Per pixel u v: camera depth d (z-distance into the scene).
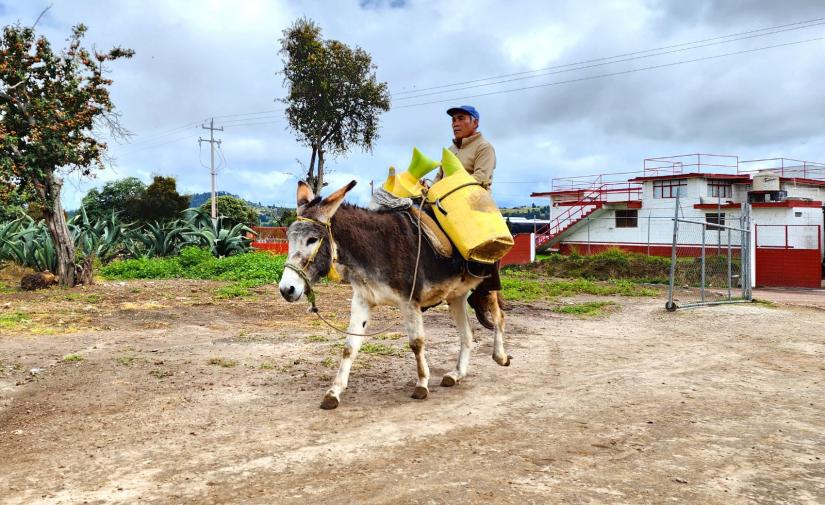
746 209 15.24
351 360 5.43
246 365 6.96
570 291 17.56
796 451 4.20
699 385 6.21
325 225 4.91
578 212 38.47
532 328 10.27
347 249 5.08
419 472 3.77
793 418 5.03
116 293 14.02
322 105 37.06
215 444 4.33
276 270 17.92
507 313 12.27
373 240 5.17
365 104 38.03
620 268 25.45
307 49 36.69
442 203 5.50
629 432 4.61
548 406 5.36
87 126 14.98
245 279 17.28
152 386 6.00
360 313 5.41
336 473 3.77
